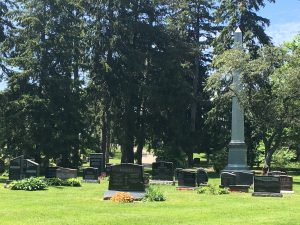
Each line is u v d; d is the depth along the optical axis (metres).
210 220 12.78
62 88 36.44
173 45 41.91
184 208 15.43
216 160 39.56
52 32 37.19
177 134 41.72
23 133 35.94
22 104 35.59
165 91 40.31
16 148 36.00
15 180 23.86
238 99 29.22
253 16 39.88
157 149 44.12
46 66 36.72
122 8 40.56
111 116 40.84
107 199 17.75
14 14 37.34
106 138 44.91
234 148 29.69
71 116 36.88
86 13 40.88
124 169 18.41
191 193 21.39
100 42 39.59
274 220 12.88
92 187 23.73
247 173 26.64
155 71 41.28
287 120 29.27
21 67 36.66
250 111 30.09
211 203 17.11
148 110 41.38
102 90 40.66
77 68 40.72
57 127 36.22
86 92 40.06
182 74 42.19
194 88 45.53
